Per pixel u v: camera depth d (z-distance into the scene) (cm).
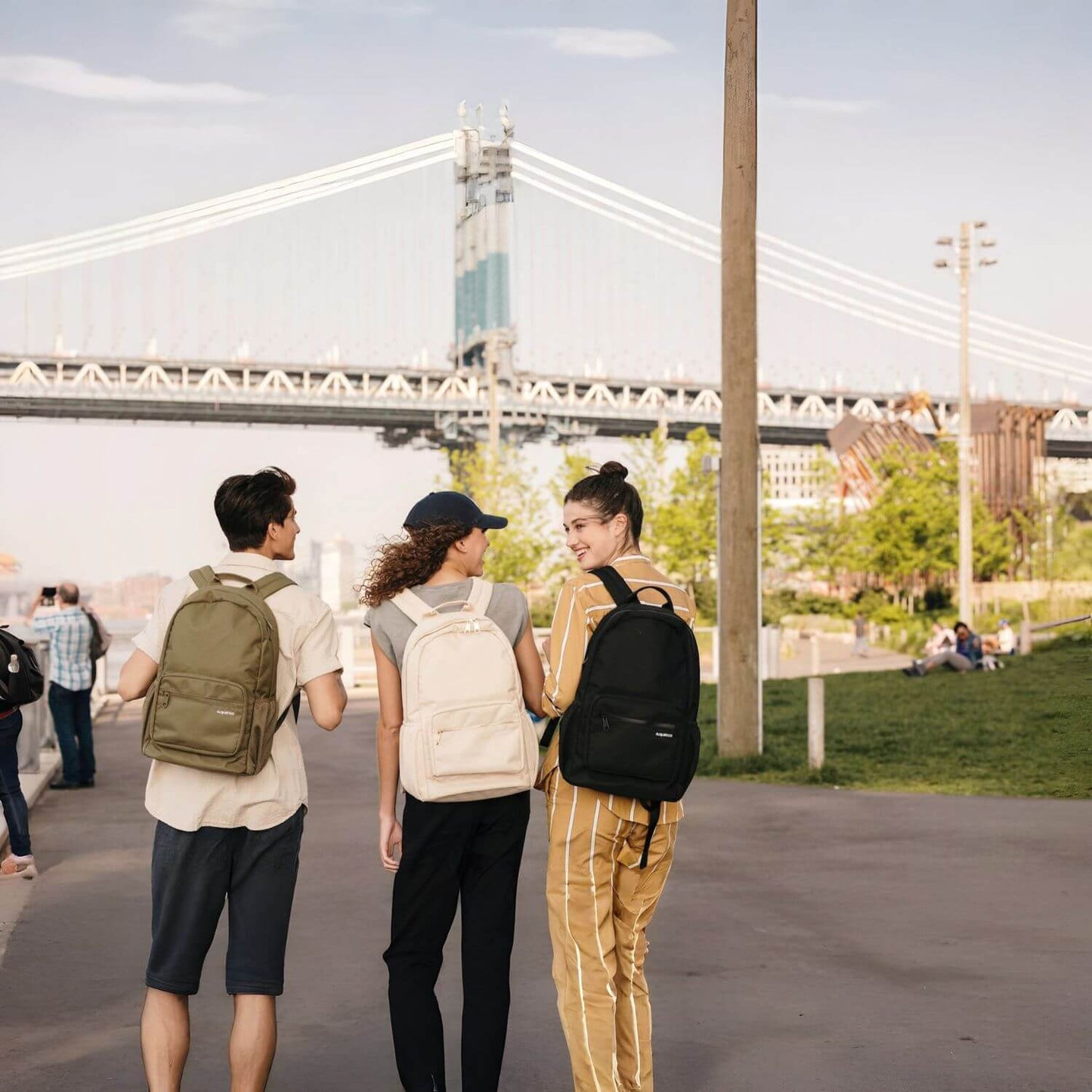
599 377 12631
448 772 364
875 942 597
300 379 12262
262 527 388
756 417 1292
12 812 749
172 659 363
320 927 633
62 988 530
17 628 1877
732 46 1295
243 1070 370
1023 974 540
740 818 954
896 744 1402
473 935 378
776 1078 420
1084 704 1009
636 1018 375
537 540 4038
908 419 7600
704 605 3994
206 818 363
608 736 354
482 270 12281
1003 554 4509
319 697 377
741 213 1291
